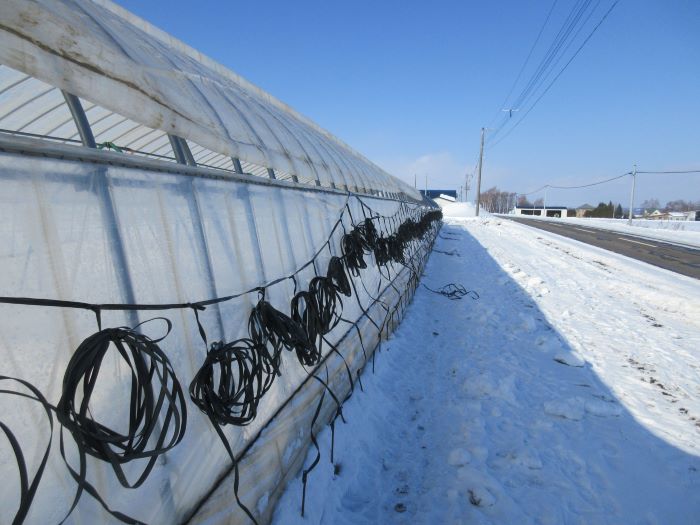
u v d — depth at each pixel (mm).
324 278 3771
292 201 3797
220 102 2922
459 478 3400
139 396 1557
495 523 2953
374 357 5473
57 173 1563
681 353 6105
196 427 2131
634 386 5012
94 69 1633
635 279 11609
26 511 1172
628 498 3186
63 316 1516
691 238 24609
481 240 23219
